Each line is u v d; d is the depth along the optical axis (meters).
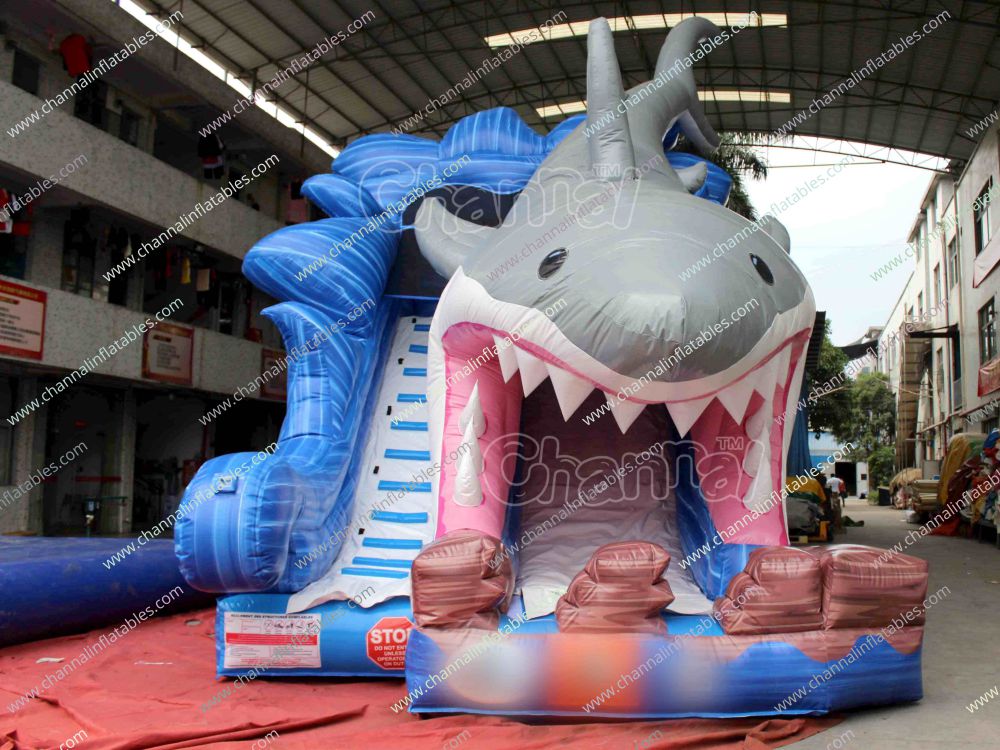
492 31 16.00
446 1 15.01
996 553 11.41
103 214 12.90
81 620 5.44
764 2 15.01
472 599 3.48
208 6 14.31
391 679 4.11
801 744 3.26
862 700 3.54
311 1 14.37
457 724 3.40
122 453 14.23
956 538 14.03
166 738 3.27
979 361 17.69
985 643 5.29
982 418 17.16
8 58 11.66
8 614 4.93
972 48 15.26
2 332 10.65
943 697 3.91
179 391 14.75
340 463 4.70
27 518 12.42
